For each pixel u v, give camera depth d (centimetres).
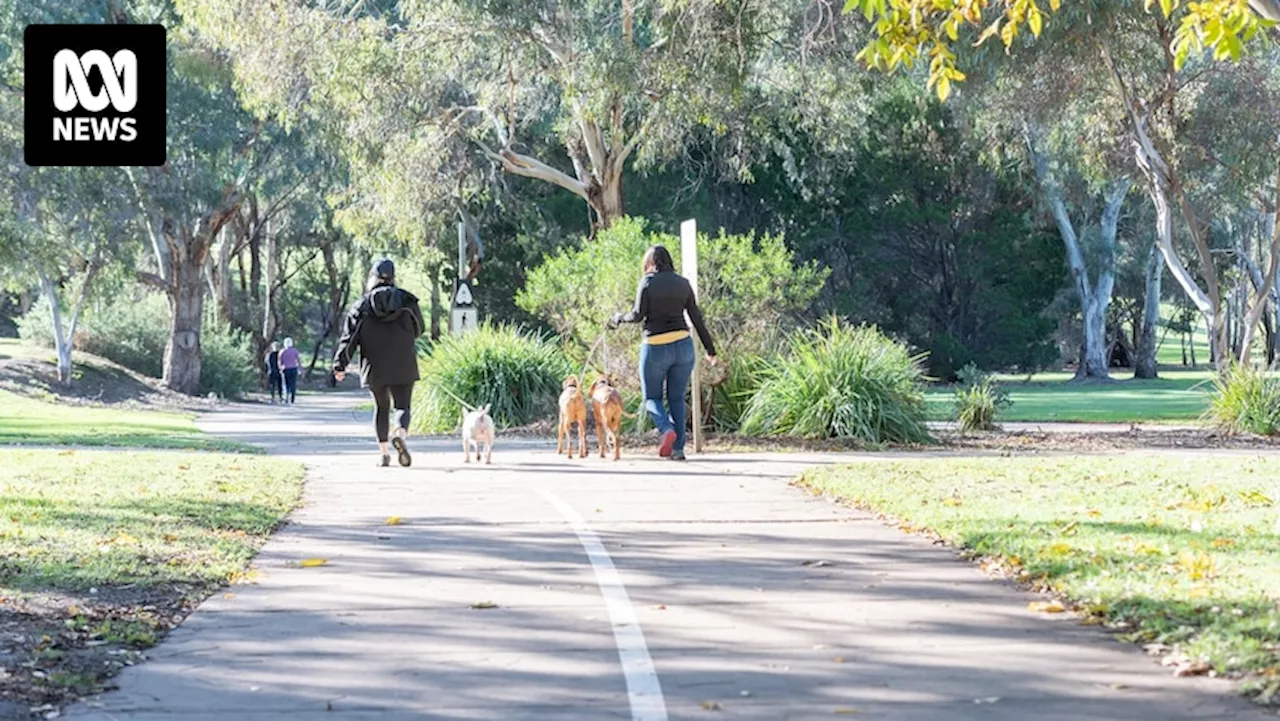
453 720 545
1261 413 2205
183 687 596
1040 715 540
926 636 675
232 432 2584
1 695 576
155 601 764
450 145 3378
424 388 2342
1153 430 2312
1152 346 7162
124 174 4544
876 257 5538
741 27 2933
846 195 5447
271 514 1097
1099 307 6631
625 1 3002
